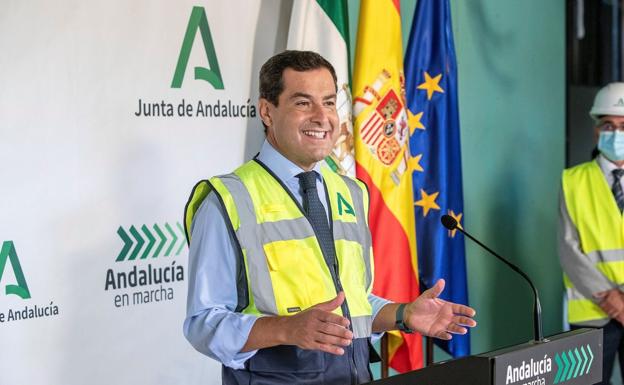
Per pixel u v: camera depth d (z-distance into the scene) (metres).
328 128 3.17
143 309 4.26
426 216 5.19
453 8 5.95
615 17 6.90
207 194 3.16
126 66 4.19
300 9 4.61
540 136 6.57
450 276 5.29
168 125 4.35
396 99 4.85
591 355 2.71
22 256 3.86
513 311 6.46
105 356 4.13
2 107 3.80
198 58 4.46
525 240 6.50
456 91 5.29
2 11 3.80
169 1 4.34
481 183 6.19
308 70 3.15
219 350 2.89
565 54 6.71
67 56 3.99
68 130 4.00
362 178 4.73
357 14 5.43
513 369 2.39
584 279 5.55
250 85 4.68
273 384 3.02
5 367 3.81
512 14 6.33
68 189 4.00
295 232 3.14
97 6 4.08
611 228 5.53
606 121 5.54
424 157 5.20
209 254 3.04
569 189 5.67
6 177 3.82
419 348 5.09
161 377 4.34
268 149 3.27
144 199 4.26
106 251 4.12
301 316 2.70
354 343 3.16
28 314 3.88
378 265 4.78
